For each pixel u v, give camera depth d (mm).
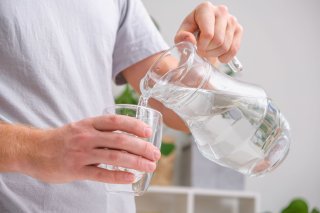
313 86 3158
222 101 835
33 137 759
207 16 983
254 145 853
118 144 682
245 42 3100
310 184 3049
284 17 3180
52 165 737
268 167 892
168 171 2564
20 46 1011
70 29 1101
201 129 853
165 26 2977
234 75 2893
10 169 786
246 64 3080
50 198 991
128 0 1276
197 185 2561
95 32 1145
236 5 3119
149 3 2977
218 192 2523
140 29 1265
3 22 1002
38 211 982
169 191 2484
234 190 2594
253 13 3135
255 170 892
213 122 839
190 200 2492
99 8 1162
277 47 3143
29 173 783
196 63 837
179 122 1226
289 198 3004
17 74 1010
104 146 691
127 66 1256
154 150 694
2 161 765
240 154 859
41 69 1031
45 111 1031
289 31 3174
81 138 693
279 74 3119
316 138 3109
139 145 684
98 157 693
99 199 1048
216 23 998
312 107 3139
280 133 879
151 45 1251
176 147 2859
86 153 698
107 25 1174
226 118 837
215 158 882
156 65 846
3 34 1001
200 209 2840
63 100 1062
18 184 966
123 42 1257
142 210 2760
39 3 1054
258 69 3094
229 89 854
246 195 2557
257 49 3107
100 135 687
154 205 2771
